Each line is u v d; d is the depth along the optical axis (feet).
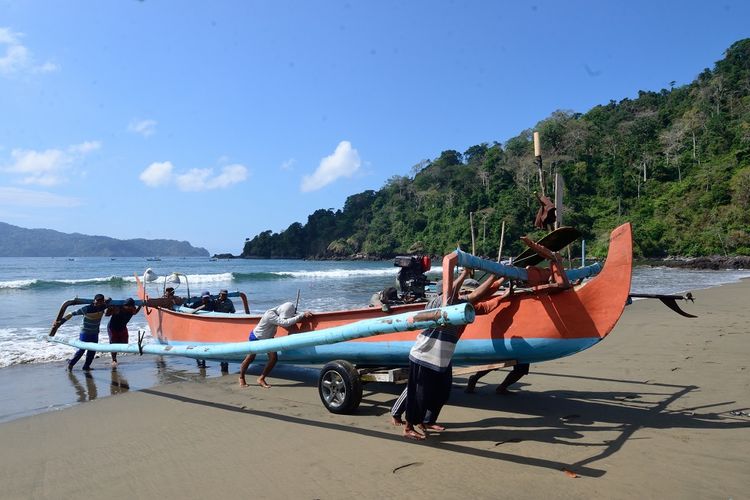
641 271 170.60
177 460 15.12
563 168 322.14
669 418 17.49
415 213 410.93
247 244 546.67
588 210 298.76
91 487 13.47
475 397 21.12
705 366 25.75
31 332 41.60
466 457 14.42
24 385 25.75
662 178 300.40
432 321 13.43
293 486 12.95
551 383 23.40
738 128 287.89
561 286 16.61
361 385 19.16
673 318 45.34
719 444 14.80
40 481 13.97
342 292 82.64
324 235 497.05
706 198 249.14
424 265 22.79
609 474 12.91
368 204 512.22
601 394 21.12
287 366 30.12
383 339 20.26
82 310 29.01
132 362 32.07
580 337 16.58
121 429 18.34
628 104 411.95
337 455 14.98
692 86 382.63
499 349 18.10
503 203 287.07
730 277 124.57
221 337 28.71
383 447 15.52
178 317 32.09
